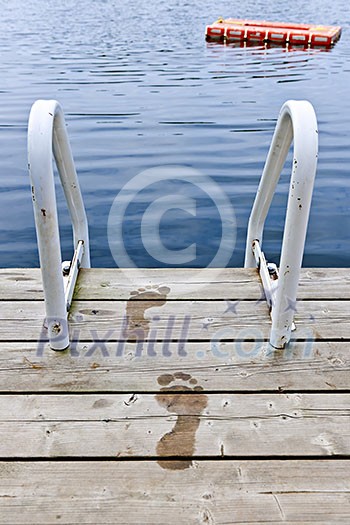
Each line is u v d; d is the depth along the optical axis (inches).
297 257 62.9
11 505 48.1
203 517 47.1
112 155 200.5
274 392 61.5
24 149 204.7
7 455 52.9
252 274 87.2
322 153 201.5
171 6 792.3
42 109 59.9
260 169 187.0
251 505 48.2
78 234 89.1
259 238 91.0
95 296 80.5
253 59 398.9
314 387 62.2
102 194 165.5
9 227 145.1
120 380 63.2
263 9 767.7
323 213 152.2
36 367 65.2
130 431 55.9
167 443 54.5
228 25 513.3
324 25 586.6
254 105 270.8
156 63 377.7
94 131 229.3
